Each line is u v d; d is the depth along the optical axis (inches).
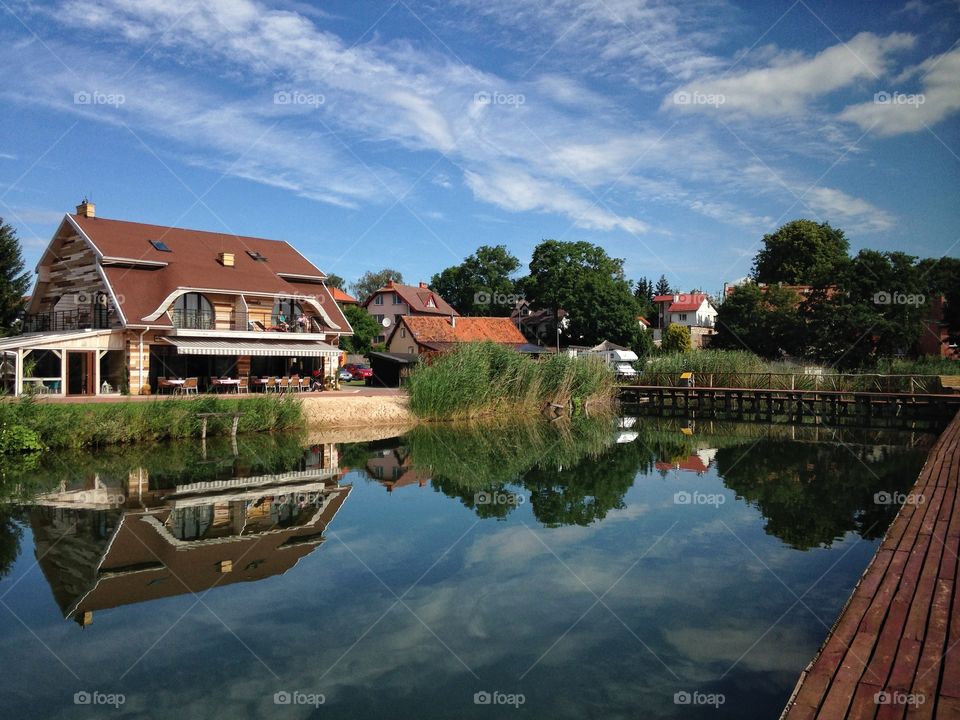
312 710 228.4
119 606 321.7
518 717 224.2
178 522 485.7
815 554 414.6
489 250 3853.3
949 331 2007.9
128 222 1457.9
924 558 312.7
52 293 1467.8
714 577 369.4
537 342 3029.0
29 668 259.0
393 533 460.4
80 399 1102.4
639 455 866.1
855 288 2033.7
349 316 2706.7
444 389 1250.6
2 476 671.8
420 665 263.6
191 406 978.1
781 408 1630.2
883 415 1507.1
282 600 332.2
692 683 250.5
